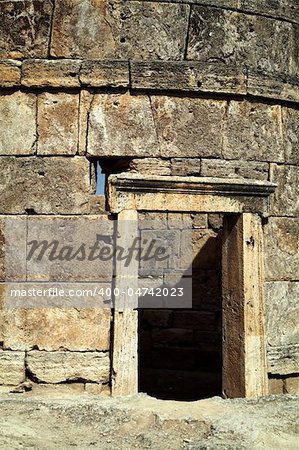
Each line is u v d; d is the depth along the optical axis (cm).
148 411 687
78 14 816
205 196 794
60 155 802
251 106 848
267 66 867
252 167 839
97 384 773
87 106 805
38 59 807
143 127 810
